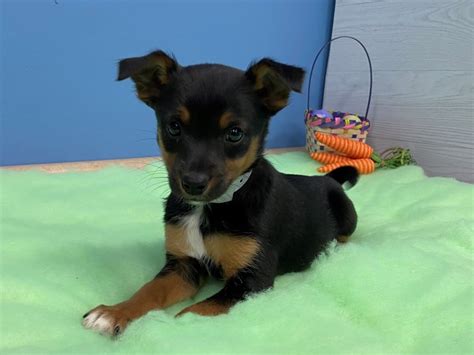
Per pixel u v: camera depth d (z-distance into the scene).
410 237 0.35
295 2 0.66
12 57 0.51
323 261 0.29
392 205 0.47
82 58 0.54
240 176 0.27
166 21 0.58
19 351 0.20
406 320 0.23
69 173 0.50
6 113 0.53
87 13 0.53
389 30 0.61
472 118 0.54
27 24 0.51
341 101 0.70
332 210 0.37
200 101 0.26
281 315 0.23
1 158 0.54
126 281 0.29
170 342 0.20
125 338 0.21
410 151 0.61
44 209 0.40
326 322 0.23
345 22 0.67
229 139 0.26
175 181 0.26
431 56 0.57
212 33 0.62
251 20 0.64
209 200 0.26
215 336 0.21
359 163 0.57
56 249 0.31
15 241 0.32
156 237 0.36
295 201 0.32
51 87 0.54
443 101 0.57
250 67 0.28
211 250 0.28
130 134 0.59
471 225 0.37
